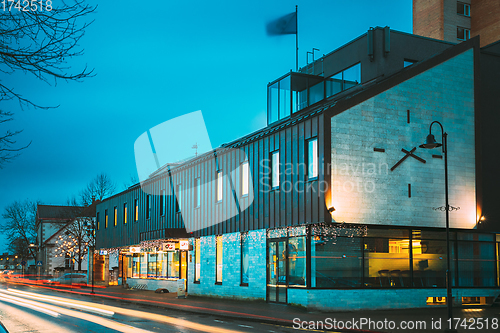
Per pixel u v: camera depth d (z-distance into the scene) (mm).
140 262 41875
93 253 54562
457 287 22484
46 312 21688
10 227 90938
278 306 21828
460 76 23906
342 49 29422
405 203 21766
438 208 21688
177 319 18422
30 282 69938
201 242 30188
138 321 17719
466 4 62625
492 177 24094
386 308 20875
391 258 21359
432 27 61875
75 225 67375
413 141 22344
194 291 30734
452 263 22672
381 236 21297
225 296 26969
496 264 23609
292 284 21469
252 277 24578
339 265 20516
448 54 23766
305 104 29703
